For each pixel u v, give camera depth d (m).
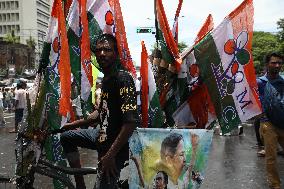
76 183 3.65
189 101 3.90
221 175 6.84
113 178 3.25
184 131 3.28
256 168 7.40
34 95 3.75
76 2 3.71
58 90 3.62
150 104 3.56
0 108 17.75
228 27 3.82
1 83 50.47
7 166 7.43
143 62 3.54
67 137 3.64
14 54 83.62
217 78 3.82
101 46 3.29
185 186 3.23
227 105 3.80
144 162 3.27
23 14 125.62
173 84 3.90
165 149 3.27
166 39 3.80
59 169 3.60
